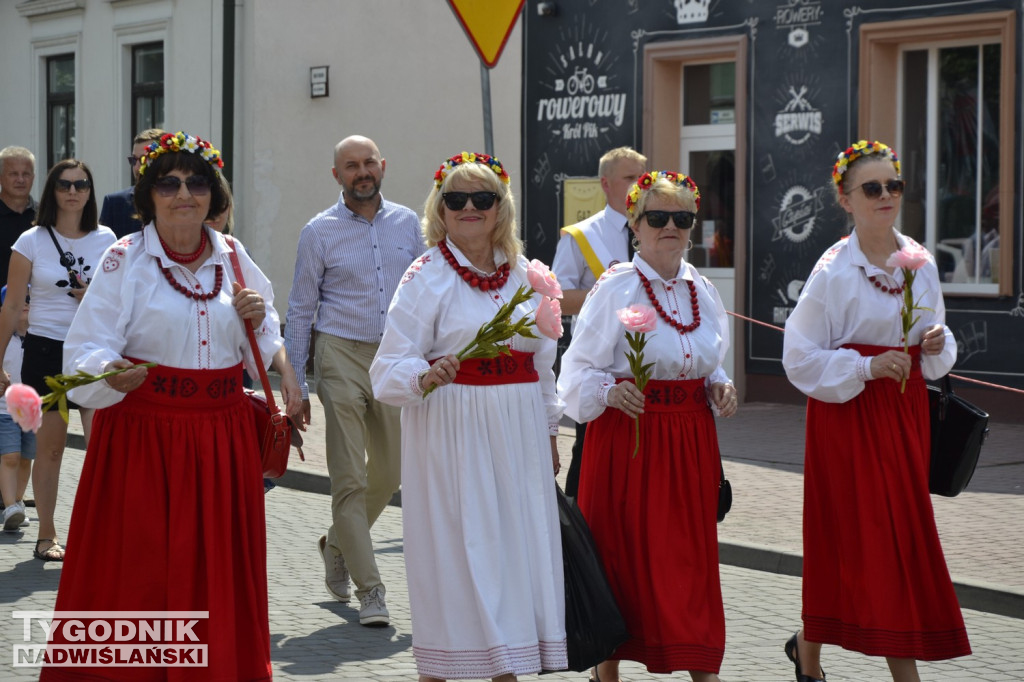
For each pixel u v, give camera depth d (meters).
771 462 11.71
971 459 6.09
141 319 5.16
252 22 19.12
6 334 8.85
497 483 5.40
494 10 9.46
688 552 5.74
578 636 5.50
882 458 5.89
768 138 14.70
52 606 7.54
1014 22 13.12
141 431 5.15
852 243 6.09
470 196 5.46
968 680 6.49
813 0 14.31
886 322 5.98
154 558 5.11
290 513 10.58
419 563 5.45
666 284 5.94
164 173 5.21
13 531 9.59
